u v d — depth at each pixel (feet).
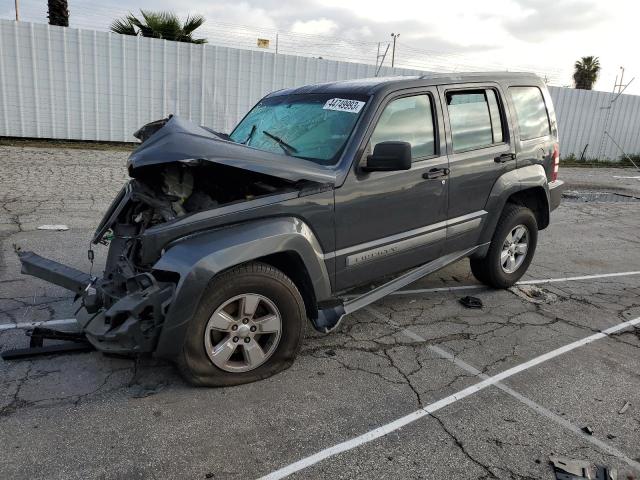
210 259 10.15
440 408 10.89
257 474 8.72
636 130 74.28
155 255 10.49
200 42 53.31
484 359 13.15
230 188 12.39
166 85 48.29
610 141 73.10
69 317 14.15
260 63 50.44
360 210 12.59
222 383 11.14
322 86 15.10
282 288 11.32
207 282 10.14
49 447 9.06
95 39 45.32
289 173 11.05
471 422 10.44
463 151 15.19
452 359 13.08
